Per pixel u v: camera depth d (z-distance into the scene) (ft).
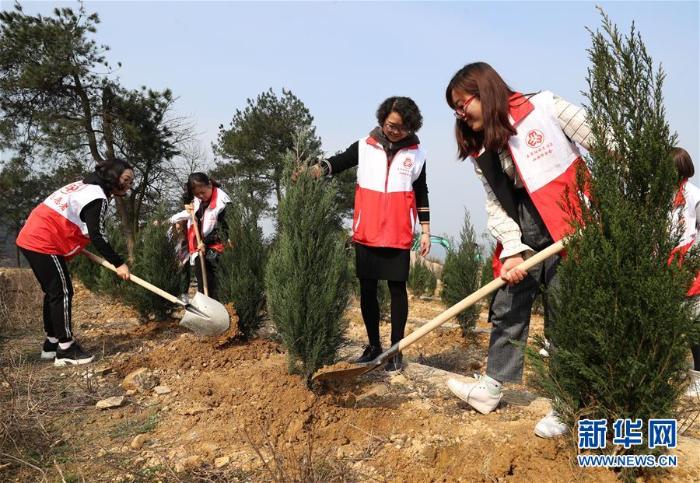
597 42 7.84
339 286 12.41
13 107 70.18
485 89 8.61
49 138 70.08
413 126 12.77
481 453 8.71
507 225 9.48
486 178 9.53
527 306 10.08
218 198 18.93
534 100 8.89
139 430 10.78
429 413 10.85
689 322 7.36
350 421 10.42
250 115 88.02
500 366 10.41
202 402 12.03
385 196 13.10
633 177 7.64
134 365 14.93
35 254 15.25
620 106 7.67
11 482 8.75
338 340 12.53
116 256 16.11
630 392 7.63
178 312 23.54
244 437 10.02
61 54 66.95
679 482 7.63
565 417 8.27
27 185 73.10
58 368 15.30
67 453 9.77
